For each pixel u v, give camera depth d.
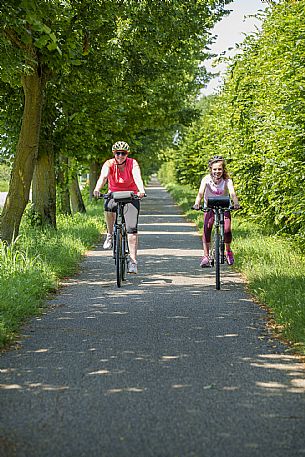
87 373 7.28
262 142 18.34
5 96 23.19
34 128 18.45
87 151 26.41
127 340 8.88
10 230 18.36
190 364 7.66
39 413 5.96
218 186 13.77
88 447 5.18
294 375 7.21
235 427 5.61
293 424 5.68
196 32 23.42
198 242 24.02
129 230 13.72
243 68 22.08
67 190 33.97
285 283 12.20
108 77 23.19
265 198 18.23
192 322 10.06
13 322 9.54
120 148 13.52
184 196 65.06
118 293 12.83
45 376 7.17
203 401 6.31
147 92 30.64
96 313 10.77
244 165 21.52
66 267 15.73
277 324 9.82
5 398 6.41
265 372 7.33
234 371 7.37
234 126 23.09
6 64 13.91
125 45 24.64
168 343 8.71
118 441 5.29
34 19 10.64
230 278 14.94
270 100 17.52
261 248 17.95
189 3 22.89
